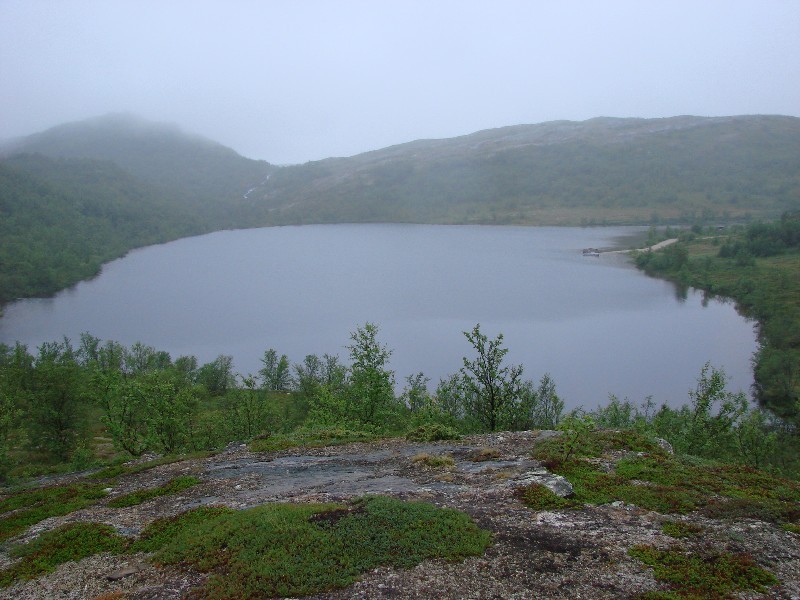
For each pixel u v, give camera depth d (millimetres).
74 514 15258
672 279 150875
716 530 11375
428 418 26234
